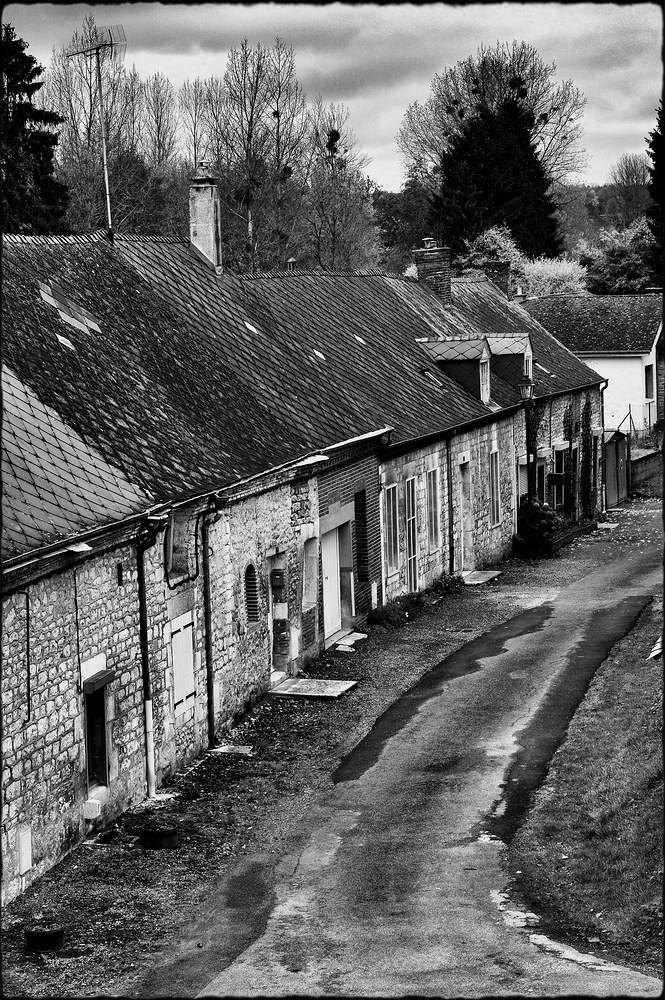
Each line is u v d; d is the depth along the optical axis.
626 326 58.00
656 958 12.20
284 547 23.42
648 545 40.78
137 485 17.62
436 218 72.38
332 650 26.03
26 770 14.45
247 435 22.48
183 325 24.52
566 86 75.88
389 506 29.61
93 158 45.41
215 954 12.61
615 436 50.97
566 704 22.05
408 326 36.81
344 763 19.41
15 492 14.95
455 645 26.81
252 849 15.89
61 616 15.30
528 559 38.75
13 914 13.66
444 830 16.41
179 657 19.02
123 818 16.84
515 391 40.19
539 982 11.48
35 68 36.44
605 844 15.18
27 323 19.36
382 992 11.34
